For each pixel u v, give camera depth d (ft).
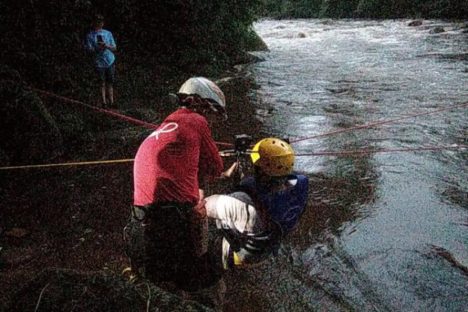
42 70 28.99
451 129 27.61
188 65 43.14
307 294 14.19
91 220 18.11
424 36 72.08
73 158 23.76
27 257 15.78
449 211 18.52
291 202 11.54
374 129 28.04
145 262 11.10
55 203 19.35
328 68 48.26
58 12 31.42
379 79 41.96
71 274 9.32
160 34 42.29
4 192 20.18
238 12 52.80
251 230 11.34
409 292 14.19
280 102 34.88
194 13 42.42
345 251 16.20
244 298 14.05
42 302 8.89
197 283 11.22
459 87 37.81
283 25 104.06
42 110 23.32
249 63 52.13
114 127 28.14
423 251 16.05
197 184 11.12
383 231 17.29
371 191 20.33
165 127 11.19
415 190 20.29
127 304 9.10
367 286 14.49
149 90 36.55
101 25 29.94
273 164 11.10
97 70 30.04
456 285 14.42
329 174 22.08
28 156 22.52
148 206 10.81
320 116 31.07
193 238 10.90
